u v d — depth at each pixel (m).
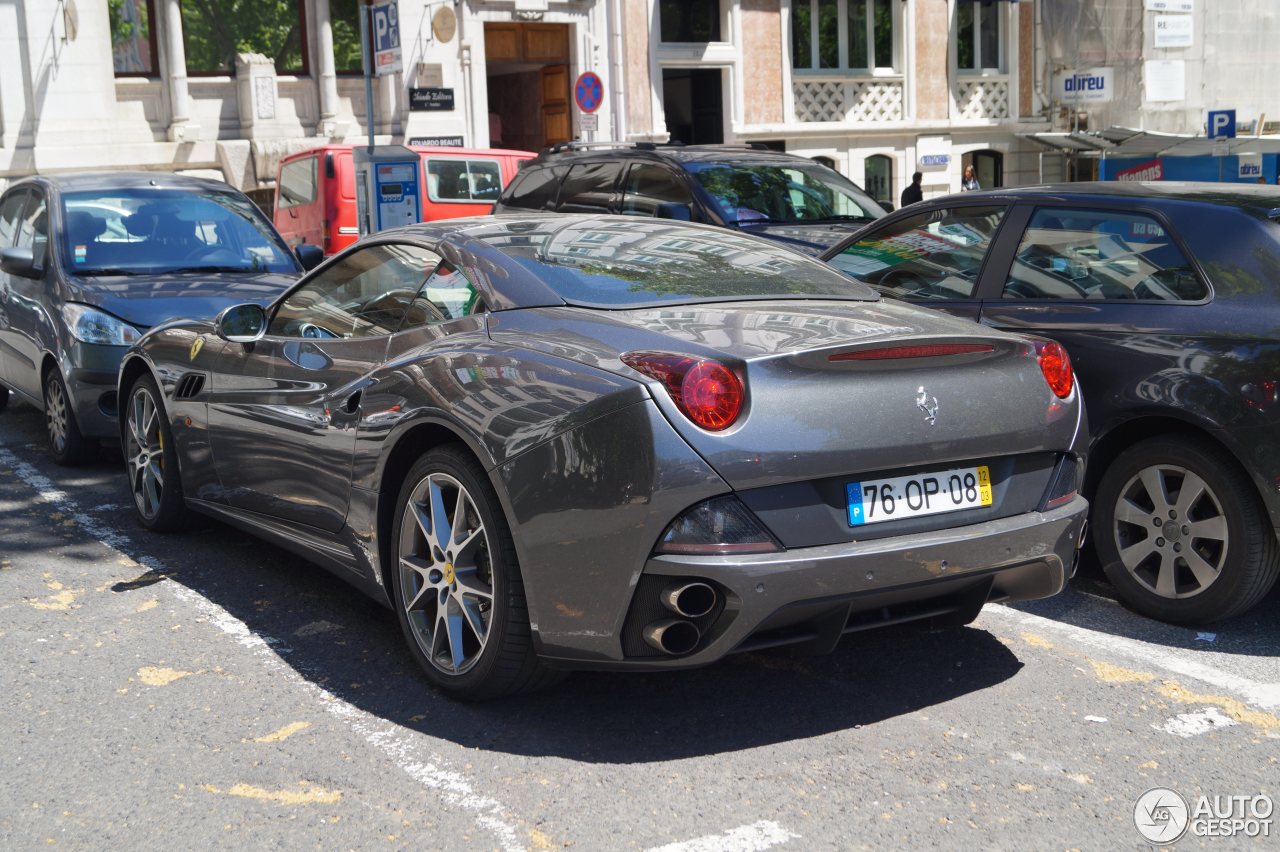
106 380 7.12
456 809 3.30
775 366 3.44
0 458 7.80
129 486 6.85
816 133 25.61
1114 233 5.06
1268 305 4.50
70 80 18.91
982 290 5.42
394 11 17.97
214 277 7.79
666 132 24.03
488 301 4.09
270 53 20.86
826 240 9.36
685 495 3.33
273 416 4.79
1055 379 3.94
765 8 24.77
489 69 24.70
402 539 4.09
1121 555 4.89
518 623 3.68
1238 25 31.25
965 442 3.67
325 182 15.81
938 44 27.09
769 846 3.11
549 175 11.55
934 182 27.39
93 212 8.16
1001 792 3.40
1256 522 4.48
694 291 4.11
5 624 4.74
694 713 3.91
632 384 3.40
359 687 4.11
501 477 3.60
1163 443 4.70
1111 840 3.16
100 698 4.04
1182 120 30.55
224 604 4.95
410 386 4.02
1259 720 3.88
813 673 4.25
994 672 4.26
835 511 3.50
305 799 3.36
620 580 3.40
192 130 19.88
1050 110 29.02
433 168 16.36
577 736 3.74
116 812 3.30
